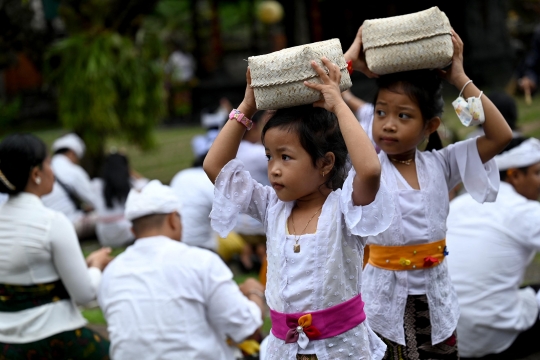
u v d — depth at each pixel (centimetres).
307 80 202
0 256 320
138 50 850
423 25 243
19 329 320
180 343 301
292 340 211
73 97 812
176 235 328
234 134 225
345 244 212
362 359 214
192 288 306
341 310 211
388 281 258
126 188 665
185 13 1895
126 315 304
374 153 197
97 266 363
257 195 230
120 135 848
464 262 359
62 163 691
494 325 357
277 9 1603
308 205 219
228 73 1689
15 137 328
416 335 260
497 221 358
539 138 902
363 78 1562
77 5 824
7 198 339
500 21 1530
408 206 255
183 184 552
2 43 841
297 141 207
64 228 326
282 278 215
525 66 675
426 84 253
